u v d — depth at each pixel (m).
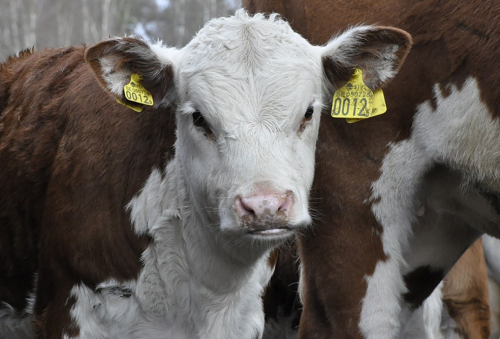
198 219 8.05
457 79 7.77
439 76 7.88
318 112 7.85
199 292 8.23
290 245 9.61
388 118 8.11
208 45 7.69
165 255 8.23
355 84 8.09
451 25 7.82
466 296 11.58
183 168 7.97
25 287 9.09
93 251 8.19
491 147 7.66
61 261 8.37
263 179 6.99
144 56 7.73
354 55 7.98
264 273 8.83
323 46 8.20
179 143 7.97
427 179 8.27
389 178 8.17
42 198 8.73
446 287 11.61
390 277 8.25
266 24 7.85
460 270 11.58
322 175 8.35
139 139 8.38
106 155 8.39
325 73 8.09
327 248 8.36
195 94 7.54
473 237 8.93
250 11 9.23
